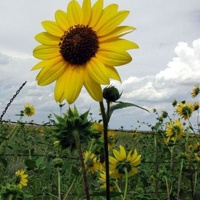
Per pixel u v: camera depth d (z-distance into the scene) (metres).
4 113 0.61
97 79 0.28
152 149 1.05
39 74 0.31
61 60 0.30
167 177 0.70
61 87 0.30
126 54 0.28
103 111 0.28
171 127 0.82
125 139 1.27
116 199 0.59
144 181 0.80
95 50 0.29
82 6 0.31
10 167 0.73
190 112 0.91
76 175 0.38
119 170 0.46
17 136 1.07
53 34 0.31
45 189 0.61
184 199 0.73
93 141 0.42
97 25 0.30
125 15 0.29
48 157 0.69
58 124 0.33
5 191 0.36
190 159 0.74
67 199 0.57
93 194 0.29
